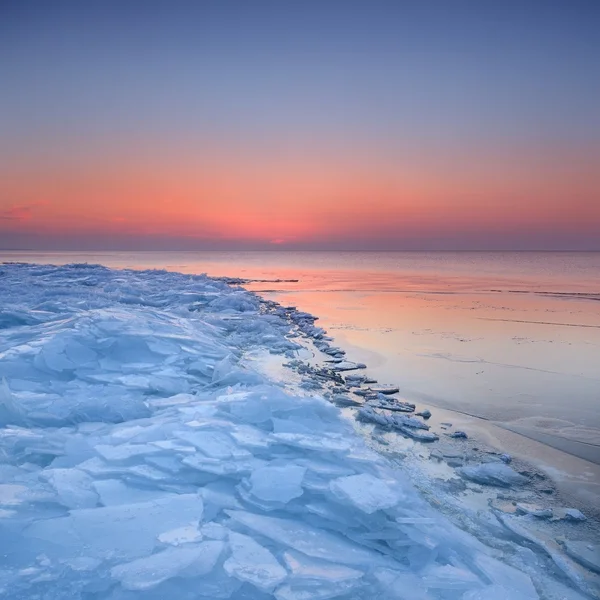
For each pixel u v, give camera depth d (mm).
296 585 2418
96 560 2430
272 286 23156
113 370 5945
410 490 3430
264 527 2826
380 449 4668
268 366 7707
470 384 6867
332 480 3203
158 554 2492
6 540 2525
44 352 5809
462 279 27484
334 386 6715
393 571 2635
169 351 6758
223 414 4277
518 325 11719
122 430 3947
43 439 3736
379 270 38656
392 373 7449
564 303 15945
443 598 2500
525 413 5711
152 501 2980
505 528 3330
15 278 16859
